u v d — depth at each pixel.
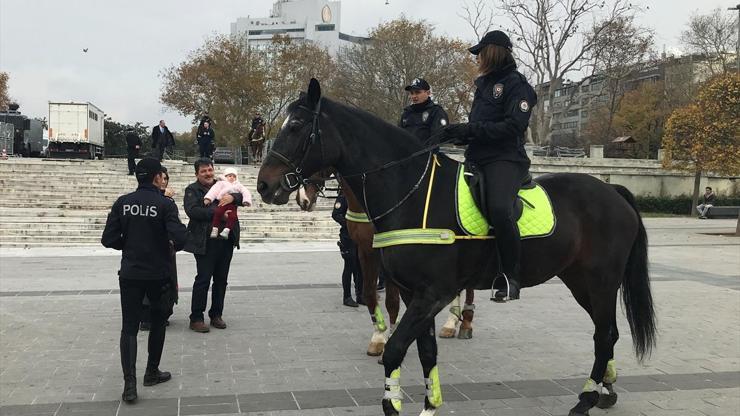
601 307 4.70
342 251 8.45
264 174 3.90
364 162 4.07
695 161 24.17
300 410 4.67
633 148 50.88
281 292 9.61
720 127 21.33
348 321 7.70
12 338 6.68
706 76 46.94
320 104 4.01
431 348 4.21
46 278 10.44
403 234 3.97
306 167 3.95
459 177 4.20
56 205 18.91
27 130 38.69
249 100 46.22
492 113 4.26
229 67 45.44
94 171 23.78
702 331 7.37
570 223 4.55
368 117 4.14
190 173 24.75
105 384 5.22
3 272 11.05
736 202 34.28
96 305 8.35
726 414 4.70
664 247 16.91
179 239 4.84
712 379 5.57
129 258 4.84
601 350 4.67
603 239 4.68
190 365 5.81
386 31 41.12
